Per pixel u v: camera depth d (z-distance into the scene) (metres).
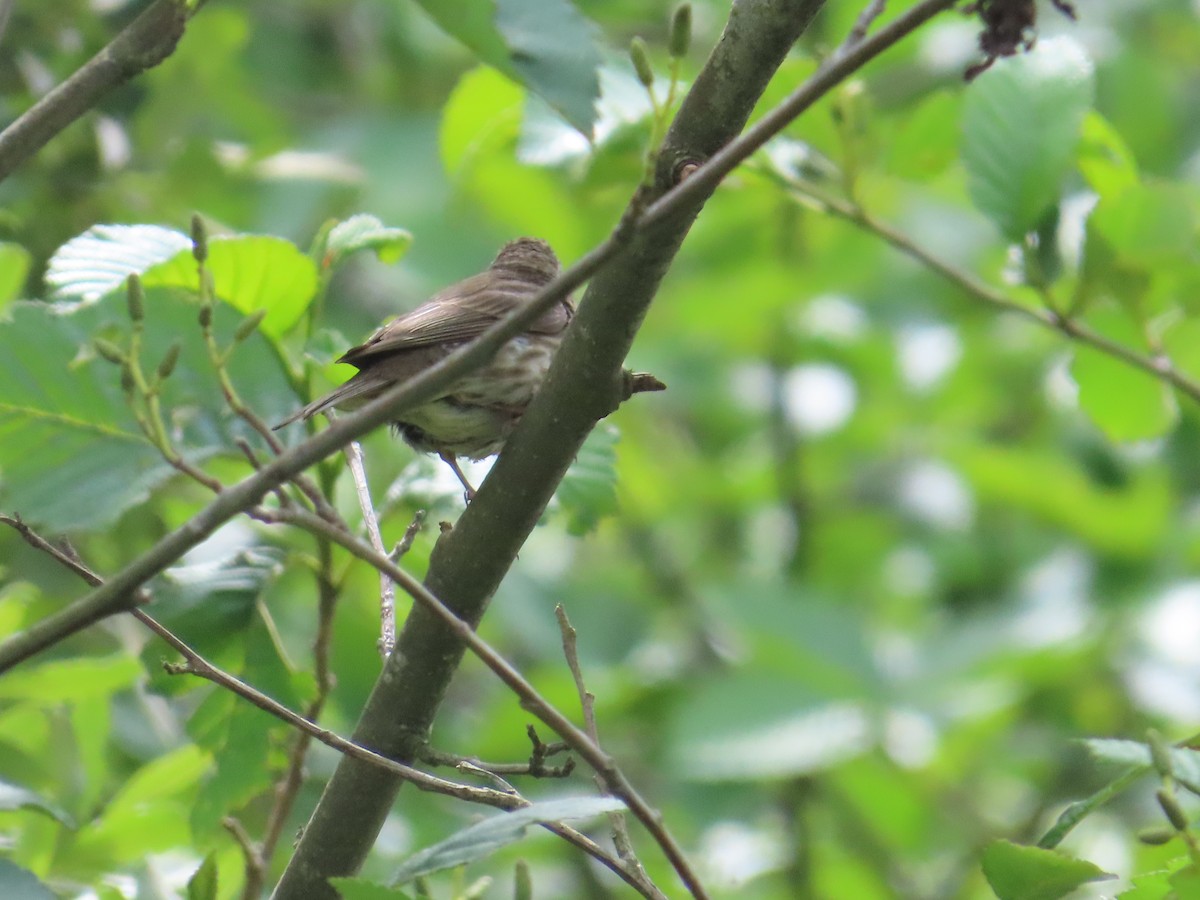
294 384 7.30
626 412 17.48
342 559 7.99
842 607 12.99
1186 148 18.19
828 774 14.02
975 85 9.25
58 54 11.90
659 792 13.63
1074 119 9.12
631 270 5.91
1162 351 9.31
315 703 7.57
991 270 17.42
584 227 16.09
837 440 17.58
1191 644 14.03
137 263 6.82
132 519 10.27
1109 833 13.55
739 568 16.97
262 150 13.28
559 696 13.30
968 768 14.09
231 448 6.82
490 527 6.37
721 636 15.73
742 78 5.83
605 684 13.47
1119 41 18.44
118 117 12.34
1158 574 14.68
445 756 6.46
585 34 5.49
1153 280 9.30
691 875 5.22
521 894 6.01
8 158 6.21
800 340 17.36
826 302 17.44
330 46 17.42
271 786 8.12
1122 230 9.08
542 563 16.39
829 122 9.83
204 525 4.95
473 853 5.20
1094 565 14.95
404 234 7.59
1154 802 13.47
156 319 6.72
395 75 17.36
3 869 6.13
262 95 16.33
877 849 14.28
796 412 16.98
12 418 6.07
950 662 12.95
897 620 16.14
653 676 13.99
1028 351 17.81
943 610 15.73
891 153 10.51
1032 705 14.32
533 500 6.34
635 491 16.58
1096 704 14.09
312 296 7.16
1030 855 5.77
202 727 7.61
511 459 6.32
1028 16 5.05
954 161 10.58
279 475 4.95
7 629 8.48
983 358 17.89
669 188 5.86
